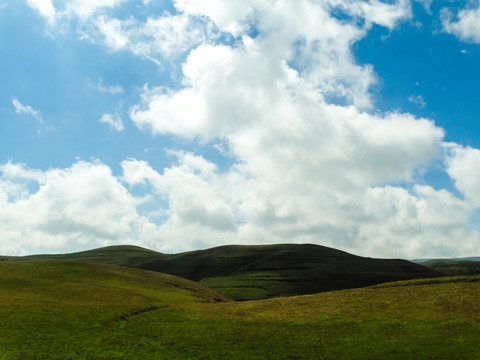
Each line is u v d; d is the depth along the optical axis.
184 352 41.47
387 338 43.12
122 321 56.91
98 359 39.09
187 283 123.25
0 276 83.38
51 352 40.72
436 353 37.75
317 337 45.38
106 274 104.12
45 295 71.75
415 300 57.25
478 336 41.22
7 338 44.25
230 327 51.91
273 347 42.28
